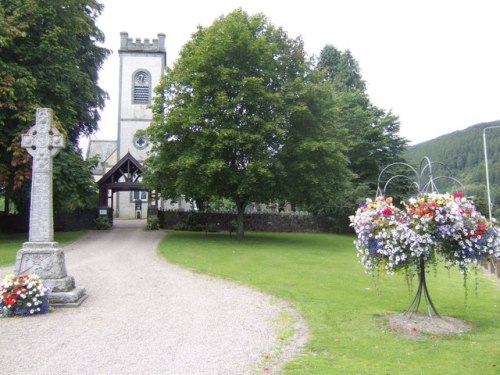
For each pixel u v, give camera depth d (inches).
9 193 869.8
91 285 444.8
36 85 810.8
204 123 885.2
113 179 1312.7
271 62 936.3
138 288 431.5
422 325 292.2
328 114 996.6
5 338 266.5
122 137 1898.4
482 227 280.1
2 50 804.6
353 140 1456.7
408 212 291.9
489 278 541.6
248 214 1411.2
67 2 874.8
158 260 634.2
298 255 732.0
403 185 1475.1
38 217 381.7
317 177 941.2
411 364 219.6
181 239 954.1
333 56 1959.9
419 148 3238.2
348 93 1596.9
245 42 896.9
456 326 291.3
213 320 311.0
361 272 554.9
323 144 902.4
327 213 1422.2
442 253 300.5
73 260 622.8
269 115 909.8
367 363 221.1
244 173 884.0
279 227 1419.8
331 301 371.2
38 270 366.9
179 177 921.5
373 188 1504.7
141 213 1979.6
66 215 1200.8
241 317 319.6
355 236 1290.6
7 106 746.2
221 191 972.6
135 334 275.3
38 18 832.3
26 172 759.1
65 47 917.2
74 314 328.5
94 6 1075.9
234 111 862.5
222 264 598.2
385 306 354.9
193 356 233.8
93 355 235.0
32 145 389.7
